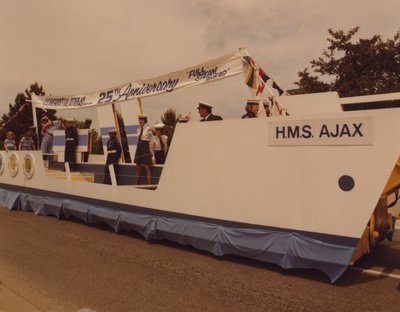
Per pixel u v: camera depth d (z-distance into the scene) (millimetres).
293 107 7168
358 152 4781
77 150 12414
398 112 4516
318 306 4293
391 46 20359
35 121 13625
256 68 6973
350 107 7328
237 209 5855
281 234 5359
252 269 5555
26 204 10766
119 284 5043
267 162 5539
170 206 6809
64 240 7422
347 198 4852
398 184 5441
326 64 21812
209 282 5066
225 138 6008
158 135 10945
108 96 9820
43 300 4551
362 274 5320
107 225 8609
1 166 12211
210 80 7340
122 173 10281
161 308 4301
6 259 6215
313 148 5109
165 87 8164
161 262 5945
